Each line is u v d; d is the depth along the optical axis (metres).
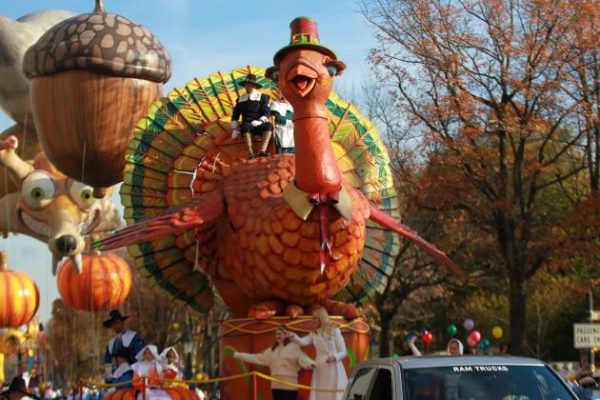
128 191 16.05
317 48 12.21
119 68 17.83
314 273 12.90
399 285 33.16
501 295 41.69
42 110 18.17
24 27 22.42
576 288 28.03
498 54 23.44
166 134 16.31
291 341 12.70
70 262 22.50
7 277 21.94
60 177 21.77
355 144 16.53
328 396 12.51
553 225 24.69
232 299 14.66
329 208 12.60
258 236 13.07
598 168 24.45
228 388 13.69
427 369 8.28
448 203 25.56
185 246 15.86
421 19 23.81
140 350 14.49
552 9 22.81
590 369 17.03
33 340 31.62
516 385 8.16
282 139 15.06
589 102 23.09
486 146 25.86
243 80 17.09
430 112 24.14
